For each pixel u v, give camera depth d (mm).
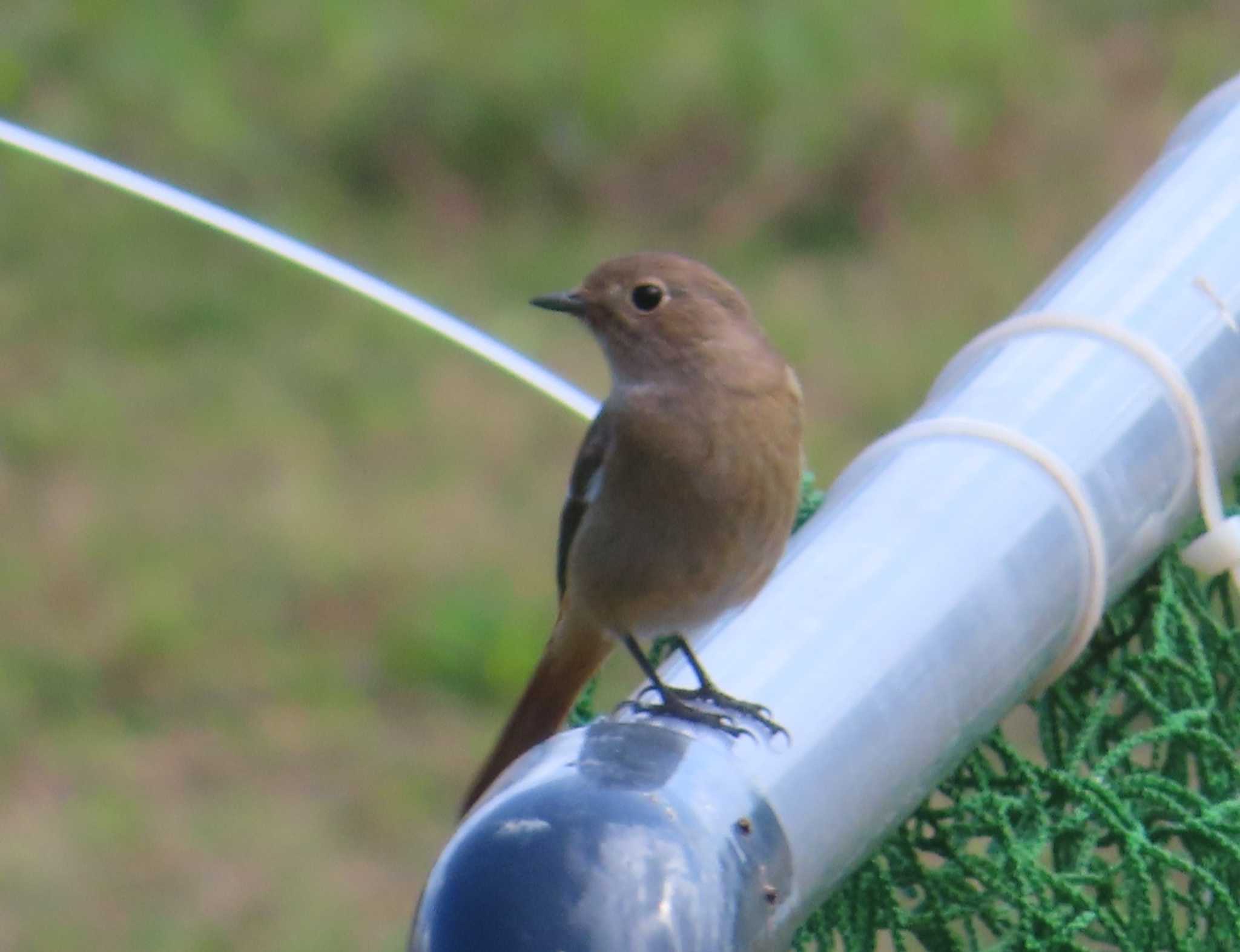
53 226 19062
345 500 15469
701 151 19531
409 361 17328
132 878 11906
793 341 17188
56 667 13664
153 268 18500
